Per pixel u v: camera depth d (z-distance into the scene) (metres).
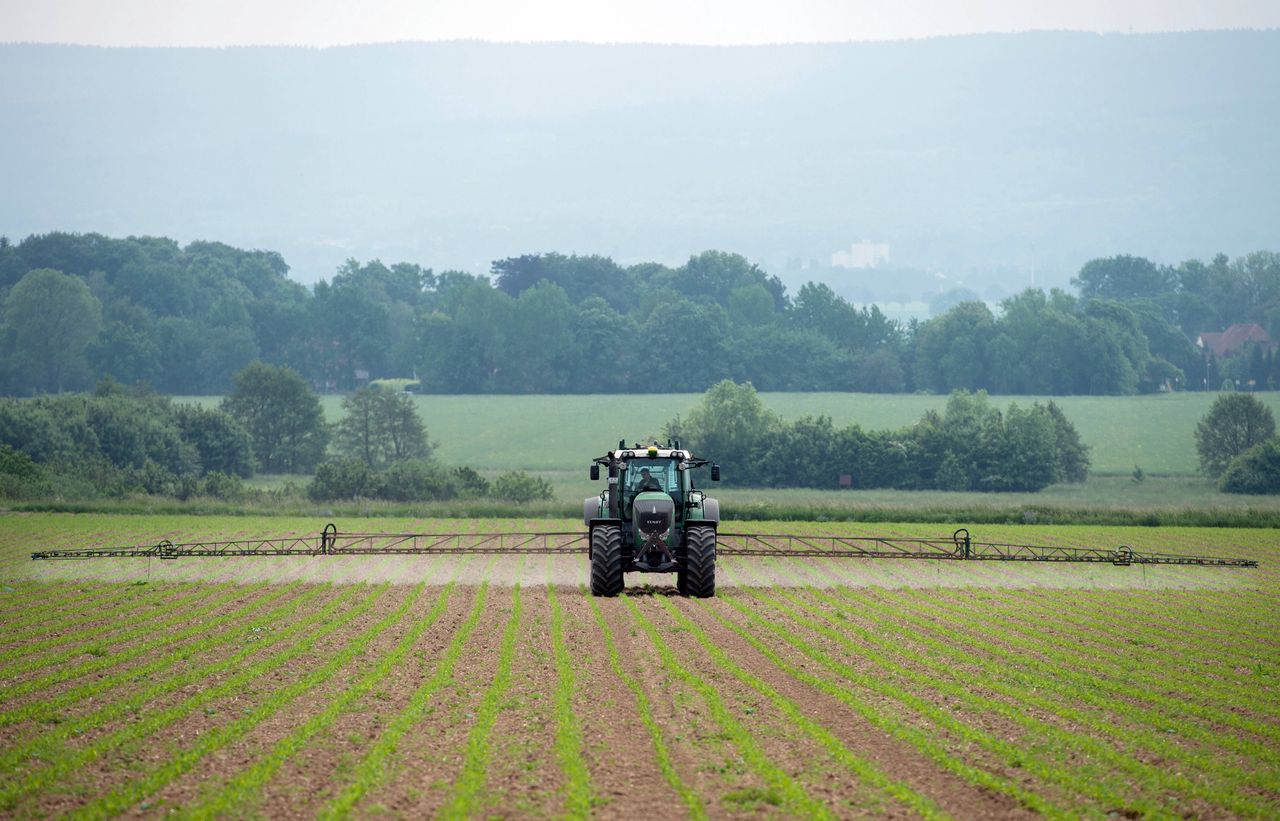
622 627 83.31
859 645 76.56
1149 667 72.06
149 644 75.75
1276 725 57.81
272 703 58.28
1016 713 57.44
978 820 42.56
